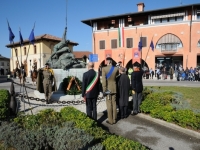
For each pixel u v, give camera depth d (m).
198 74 23.14
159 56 31.27
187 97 9.66
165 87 13.98
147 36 31.81
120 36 25.00
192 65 29.44
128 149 3.45
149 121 6.50
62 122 4.56
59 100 9.21
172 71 25.73
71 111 5.10
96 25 35.38
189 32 29.31
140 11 32.06
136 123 6.31
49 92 8.51
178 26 29.92
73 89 9.52
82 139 3.45
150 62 31.78
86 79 5.78
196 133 5.26
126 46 33.00
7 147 3.74
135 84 7.03
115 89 6.12
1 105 5.94
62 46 11.13
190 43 29.38
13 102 6.73
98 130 4.30
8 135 3.78
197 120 5.41
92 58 33.22
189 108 6.76
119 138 3.95
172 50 30.28
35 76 17.34
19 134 3.77
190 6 28.59
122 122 6.41
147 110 6.89
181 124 5.74
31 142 3.49
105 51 34.31
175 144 4.80
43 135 3.74
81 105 8.50
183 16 30.00
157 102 6.99
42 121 4.55
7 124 4.47
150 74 27.89
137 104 7.18
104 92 6.10
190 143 4.86
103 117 6.90
